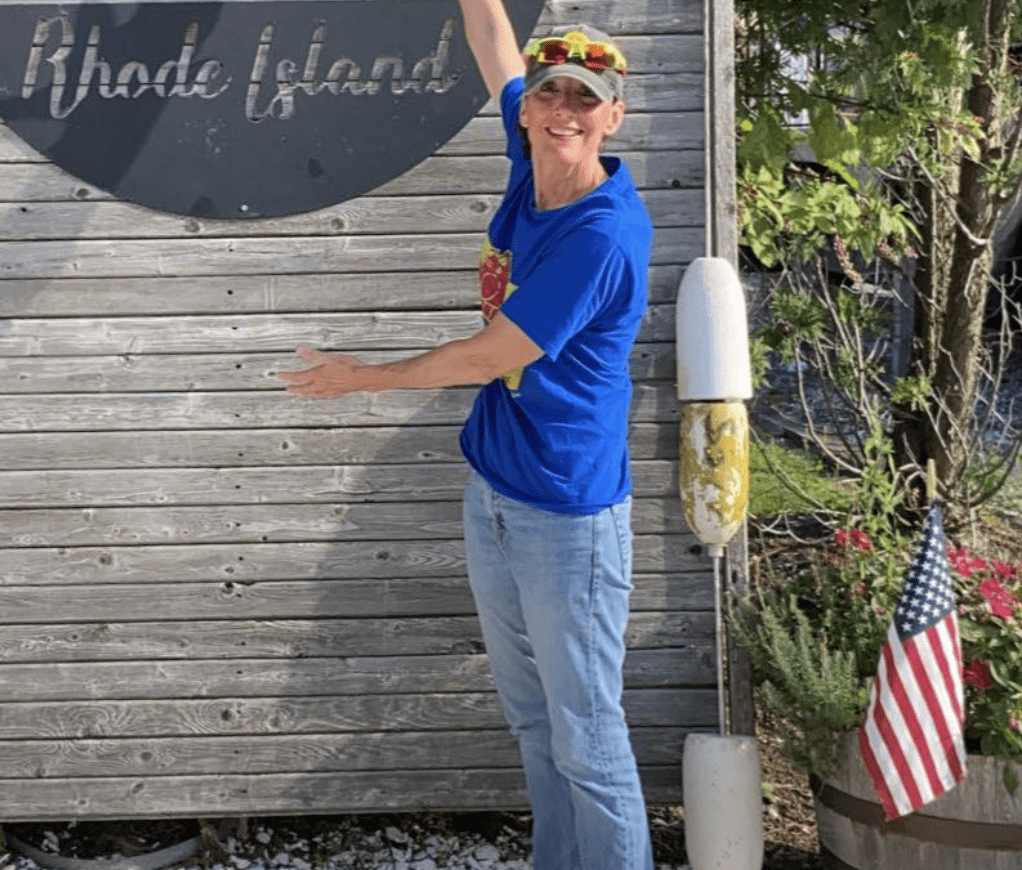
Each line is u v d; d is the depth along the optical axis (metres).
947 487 6.58
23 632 4.24
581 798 3.61
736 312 3.99
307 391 3.38
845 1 5.51
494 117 4.12
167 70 4.07
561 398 3.42
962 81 5.48
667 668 4.24
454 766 4.29
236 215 4.12
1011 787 3.65
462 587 4.24
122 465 4.20
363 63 4.08
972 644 3.83
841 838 3.91
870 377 6.52
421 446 4.20
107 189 4.10
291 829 4.54
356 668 4.26
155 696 4.27
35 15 4.04
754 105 5.71
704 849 4.00
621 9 4.11
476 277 4.16
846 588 4.14
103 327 4.17
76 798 4.29
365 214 4.15
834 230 5.63
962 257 6.52
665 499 4.21
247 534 4.22
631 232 3.34
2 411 4.18
